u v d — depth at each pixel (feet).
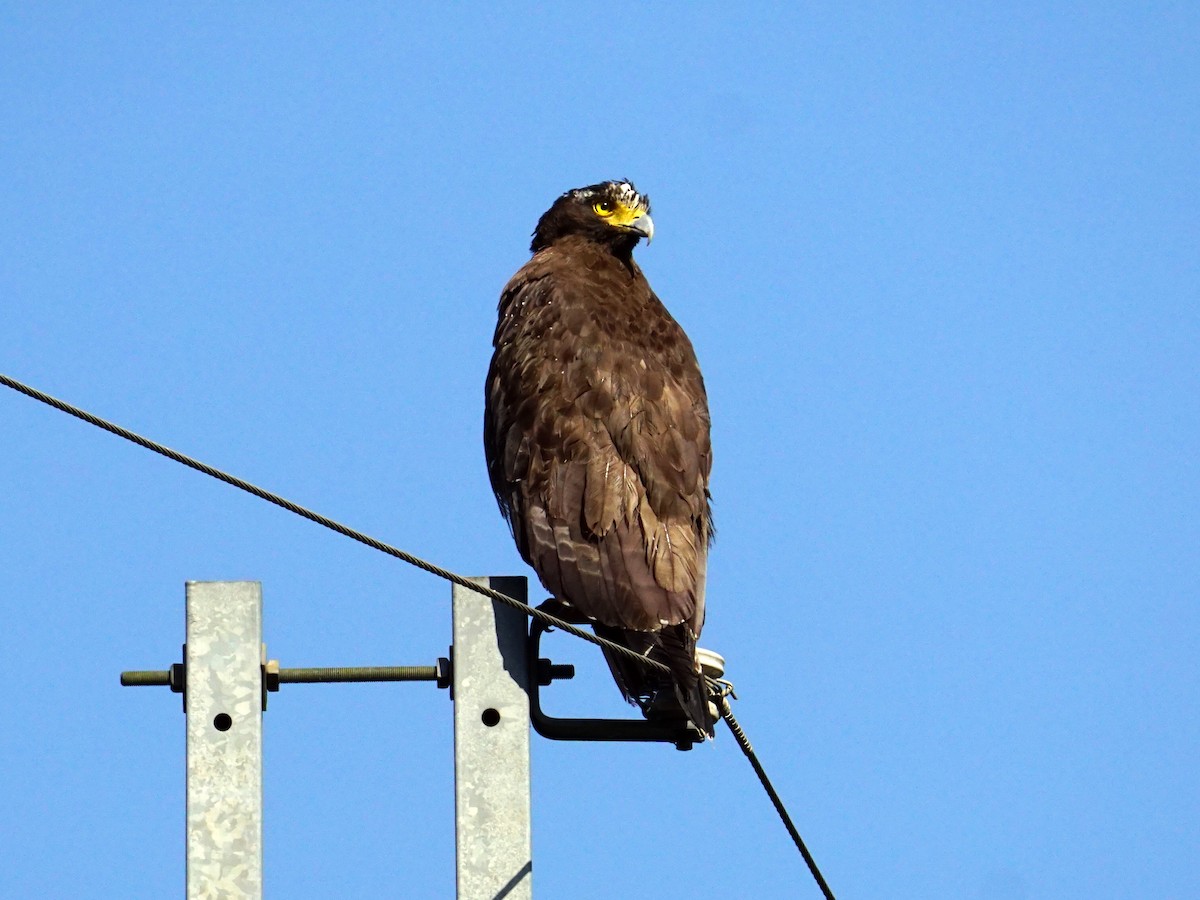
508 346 44.60
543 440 41.70
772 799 35.60
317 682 33.27
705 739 36.19
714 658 37.91
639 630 37.35
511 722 33.14
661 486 40.68
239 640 32.40
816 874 36.17
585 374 42.73
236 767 31.91
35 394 29.04
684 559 39.11
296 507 30.19
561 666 34.53
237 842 31.65
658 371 43.62
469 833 32.63
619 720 35.94
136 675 32.53
